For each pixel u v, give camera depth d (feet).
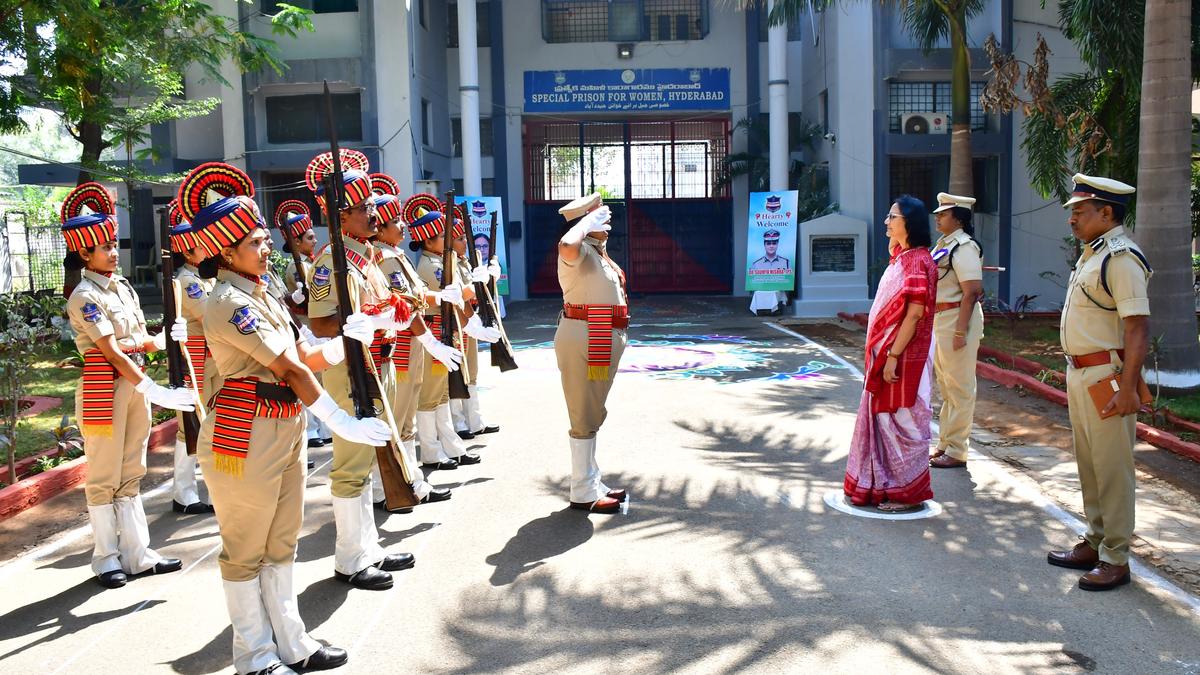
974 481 24.30
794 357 47.01
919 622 15.79
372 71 68.90
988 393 37.11
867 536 20.04
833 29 70.13
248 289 13.62
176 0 49.26
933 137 67.41
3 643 15.85
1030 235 67.05
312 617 16.47
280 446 13.73
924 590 17.13
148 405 19.02
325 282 18.22
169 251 17.89
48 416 35.12
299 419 14.12
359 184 18.62
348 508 17.80
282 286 29.04
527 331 61.21
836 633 15.40
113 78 53.62
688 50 82.23
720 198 84.02
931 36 56.24
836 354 48.01
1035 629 15.47
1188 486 23.53
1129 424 16.90
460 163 84.28
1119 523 16.98
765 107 82.28
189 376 19.58
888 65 66.80
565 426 31.42
